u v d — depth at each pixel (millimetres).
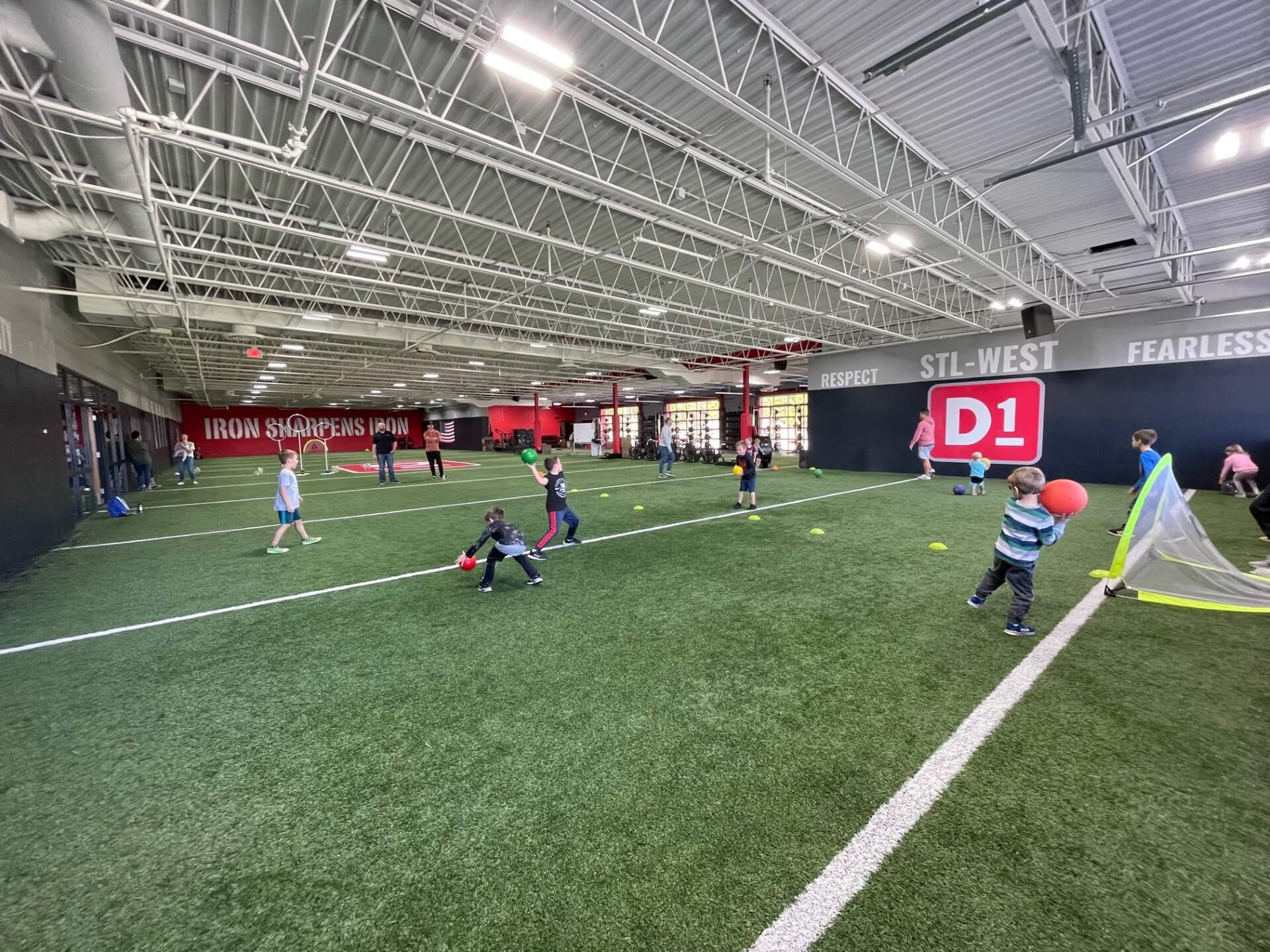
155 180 6102
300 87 4371
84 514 9562
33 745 2455
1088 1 3756
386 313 13555
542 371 23047
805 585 4652
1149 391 10820
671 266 9609
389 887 1637
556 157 5637
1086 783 2059
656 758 2268
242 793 2100
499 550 4617
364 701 2801
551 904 1561
